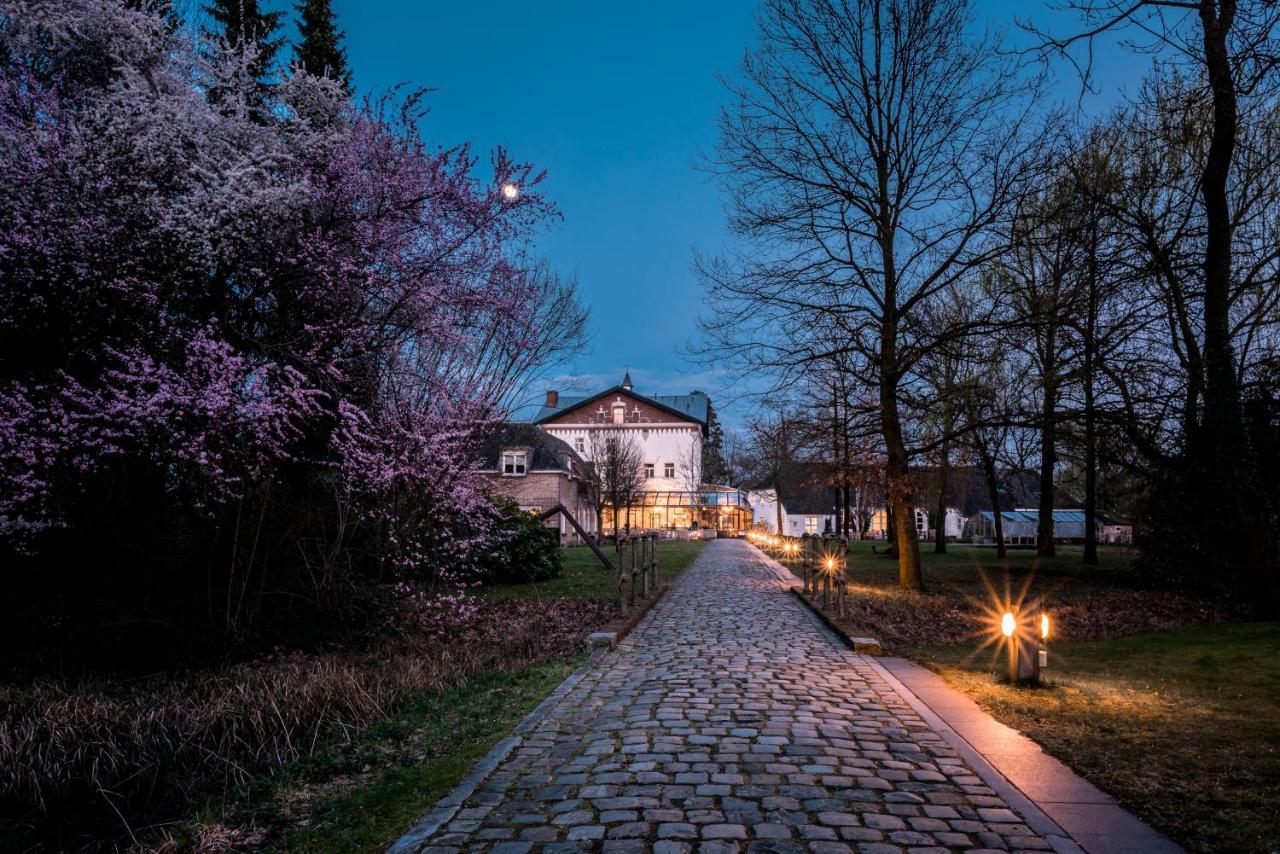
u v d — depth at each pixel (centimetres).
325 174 1027
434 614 1137
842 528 3897
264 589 1075
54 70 932
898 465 1784
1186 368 1540
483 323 1265
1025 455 2666
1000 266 2050
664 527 6506
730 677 816
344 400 1005
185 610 1016
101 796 550
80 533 949
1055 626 1288
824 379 1922
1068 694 732
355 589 1130
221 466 889
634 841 380
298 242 972
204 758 614
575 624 1255
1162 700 703
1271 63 614
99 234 852
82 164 863
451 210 1113
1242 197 1658
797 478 4688
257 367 929
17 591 960
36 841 486
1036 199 1720
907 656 976
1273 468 1494
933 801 441
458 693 779
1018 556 3300
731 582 2095
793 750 543
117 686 844
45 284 852
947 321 2170
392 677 830
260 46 1656
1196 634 1104
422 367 1165
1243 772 487
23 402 784
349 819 429
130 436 817
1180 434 1697
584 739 576
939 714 652
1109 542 5397
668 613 1422
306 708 709
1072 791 457
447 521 1167
